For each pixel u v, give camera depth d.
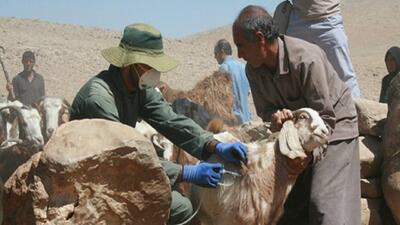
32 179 3.72
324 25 6.84
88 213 3.74
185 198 4.70
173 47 31.23
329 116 4.98
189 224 4.90
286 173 4.75
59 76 22.77
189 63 27.41
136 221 3.91
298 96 5.09
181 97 7.14
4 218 3.91
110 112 4.49
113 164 3.75
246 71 5.30
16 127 8.74
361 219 5.80
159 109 4.86
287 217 5.46
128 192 3.85
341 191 5.11
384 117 6.32
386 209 6.14
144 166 3.83
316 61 4.97
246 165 4.69
